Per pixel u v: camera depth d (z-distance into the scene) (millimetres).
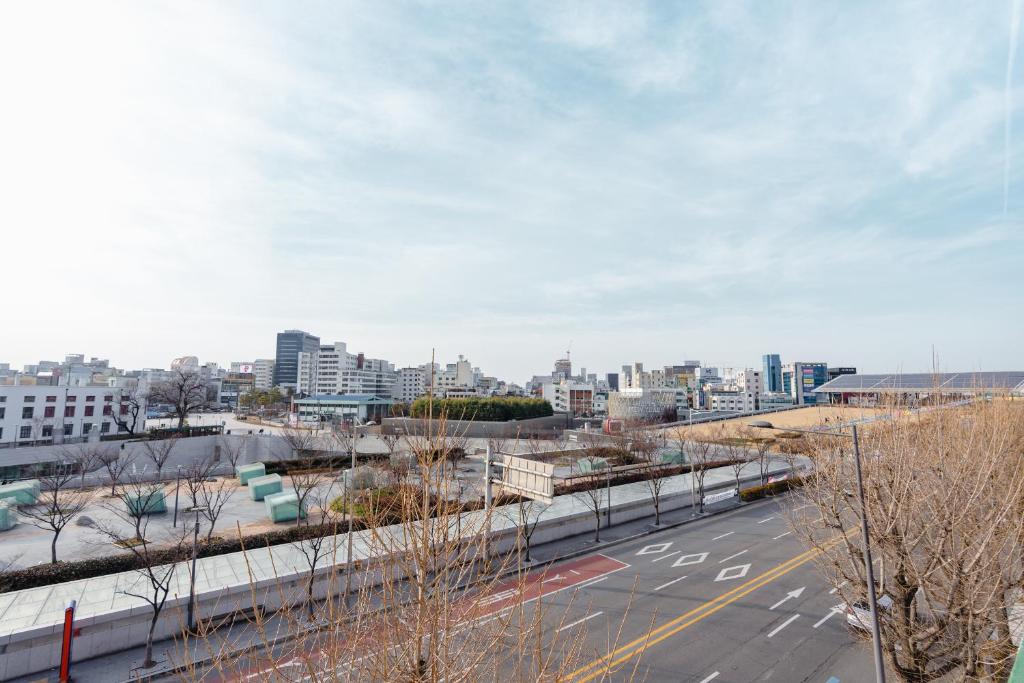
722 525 36688
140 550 28297
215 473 53875
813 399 175125
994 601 13266
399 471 31375
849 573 18406
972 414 19031
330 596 7574
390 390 177000
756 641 19938
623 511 37062
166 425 97250
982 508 14195
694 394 172875
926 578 14266
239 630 19406
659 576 26688
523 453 55812
